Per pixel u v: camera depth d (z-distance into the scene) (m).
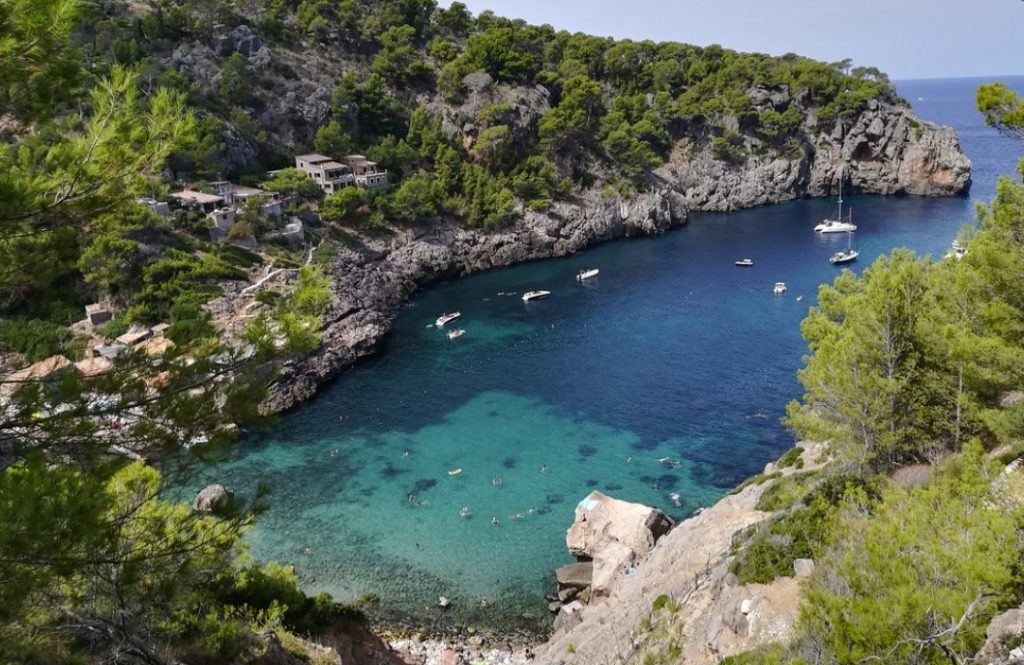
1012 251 24.20
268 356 12.53
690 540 38.16
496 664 36.28
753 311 93.38
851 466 32.53
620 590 37.28
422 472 56.72
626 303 100.00
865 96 172.88
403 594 42.25
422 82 155.25
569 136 149.75
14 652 11.62
